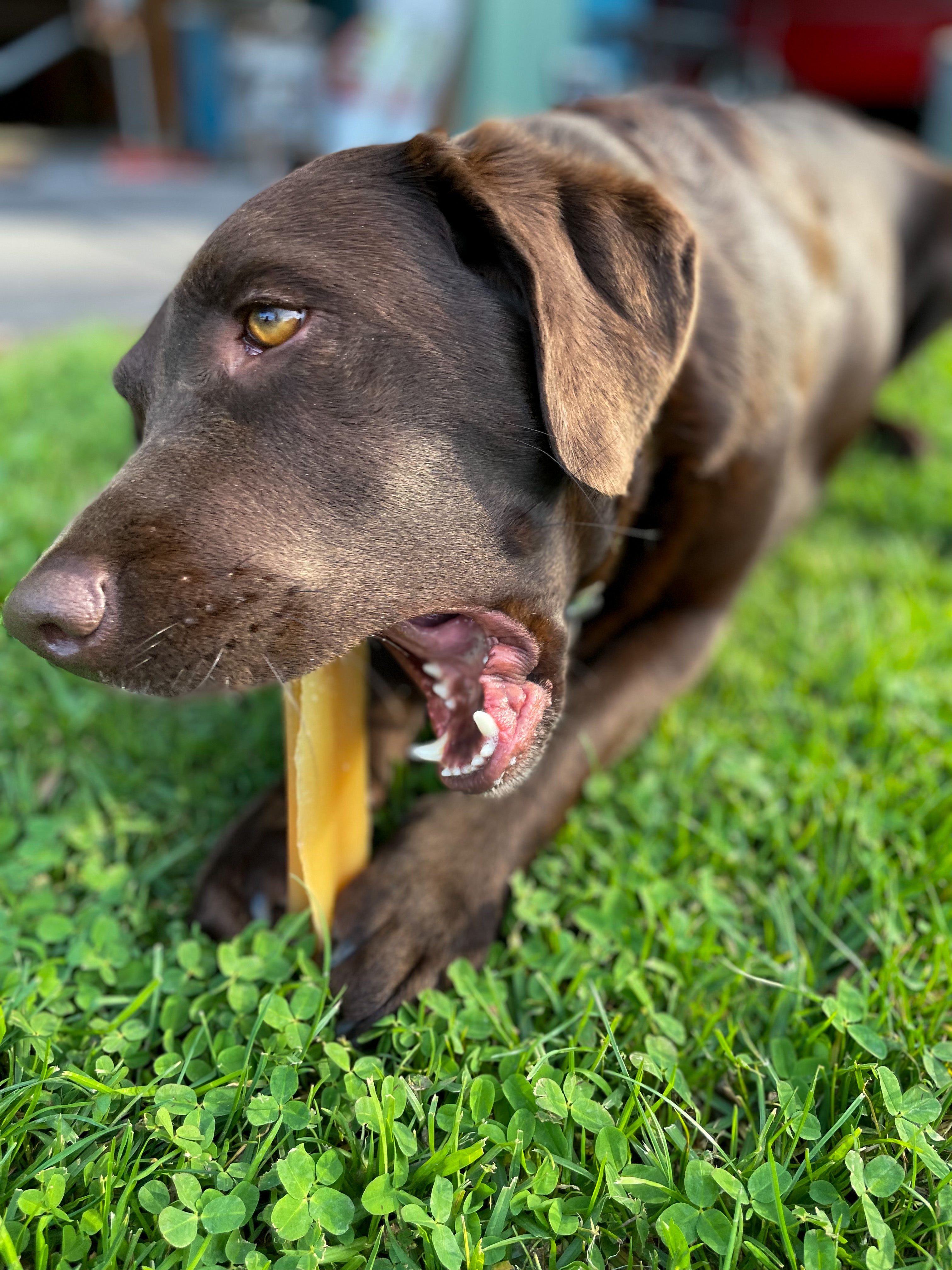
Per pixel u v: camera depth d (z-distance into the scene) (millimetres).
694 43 2043
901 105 2143
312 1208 298
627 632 525
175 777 499
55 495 736
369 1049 370
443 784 472
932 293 894
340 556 367
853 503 812
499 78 1971
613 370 378
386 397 368
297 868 392
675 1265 293
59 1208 302
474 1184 312
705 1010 383
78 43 2490
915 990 383
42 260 1475
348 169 386
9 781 484
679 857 450
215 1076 348
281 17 2230
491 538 388
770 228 546
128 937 397
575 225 386
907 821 459
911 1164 327
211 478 359
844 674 581
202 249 376
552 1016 383
